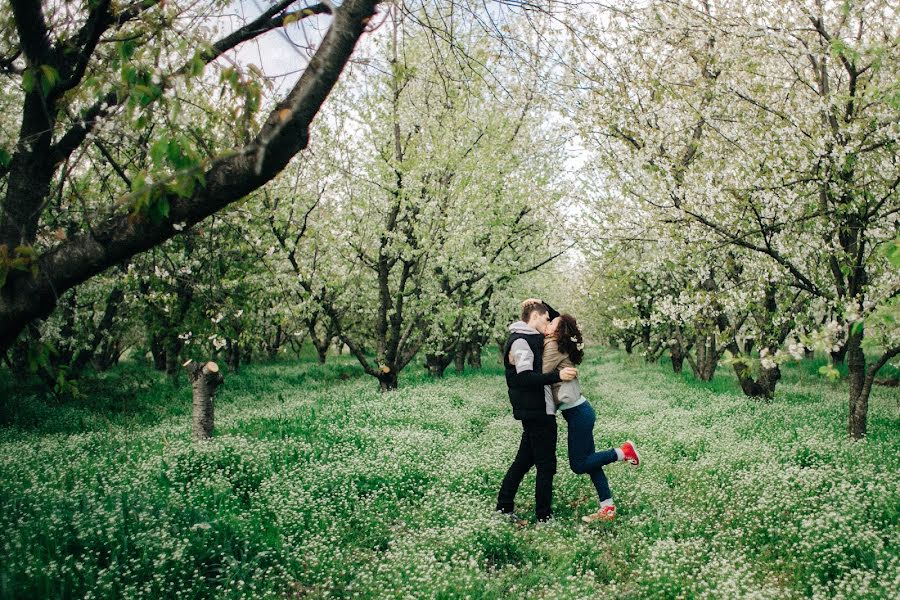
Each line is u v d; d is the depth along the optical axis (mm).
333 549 5324
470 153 16641
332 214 16000
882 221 9047
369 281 21734
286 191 14297
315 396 16219
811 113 9531
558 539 5555
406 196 15688
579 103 11844
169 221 3172
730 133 10930
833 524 5238
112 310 16500
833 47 6516
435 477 7379
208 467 7227
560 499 6859
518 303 24234
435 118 15875
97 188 8484
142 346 23422
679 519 5887
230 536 5305
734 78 11047
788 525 5332
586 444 6297
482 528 5594
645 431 9891
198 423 9367
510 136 17984
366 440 9109
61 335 14906
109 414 13797
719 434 9617
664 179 10953
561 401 6207
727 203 10055
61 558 4562
